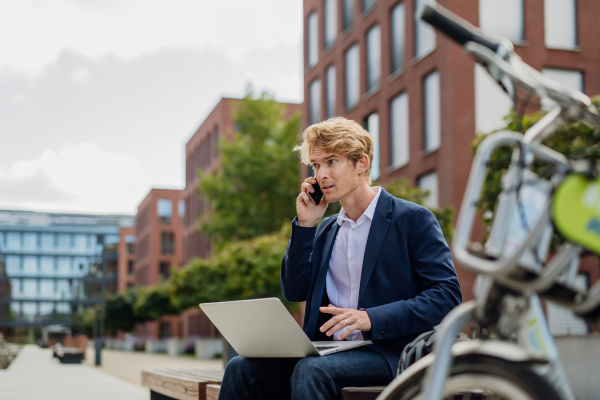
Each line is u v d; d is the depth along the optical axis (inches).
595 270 539.8
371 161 103.0
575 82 721.0
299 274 106.3
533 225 54.4
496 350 55.7
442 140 705.6
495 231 54.2
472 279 633.6
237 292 1054.4
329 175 98.9
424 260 94.6
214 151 1942.7
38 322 3922.2
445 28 56.7
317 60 1098.1
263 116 1362.0
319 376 83.2
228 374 100.3
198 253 2128.4
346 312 87.9
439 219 634.2
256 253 960.9
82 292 3885.3
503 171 268.7
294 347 87.7
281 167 1326.3
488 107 695.7
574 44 725.9
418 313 88.0
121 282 3705.7
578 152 58.6
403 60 813.9
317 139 99.6
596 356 214.1
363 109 916.6
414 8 788.0
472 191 55.2
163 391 178.7
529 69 56.3
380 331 87.3
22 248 3951.8
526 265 54.0
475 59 57.6
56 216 4357.8
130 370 812.6
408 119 789.2
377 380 86.4
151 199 2792.8
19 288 3927.2
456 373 57.1
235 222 1299.2
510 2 709.3
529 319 57.0
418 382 59.1
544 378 55.2
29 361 1044.5
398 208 99.3
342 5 1011.9
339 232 104.5
